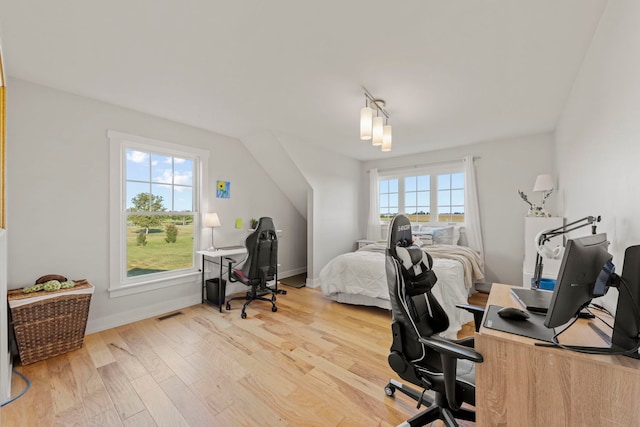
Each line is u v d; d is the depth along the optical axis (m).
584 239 0.92
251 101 2.66
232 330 2.66
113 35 1.69
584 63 1.91
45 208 2.34
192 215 3.43
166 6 1.44
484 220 4.13
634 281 0.86
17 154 2.21
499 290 1.57
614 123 1.34
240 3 1.42
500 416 0.98
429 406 1.48
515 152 3.87
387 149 2.66
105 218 2.67
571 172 2.44
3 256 1.62
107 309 2.69
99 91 2.45
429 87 2.35
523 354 0.93
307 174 4.16
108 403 1.63
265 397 1.69
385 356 2.18
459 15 1.50
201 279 3.46
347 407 1.61
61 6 1.44
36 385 1.78
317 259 4.38
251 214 4.12
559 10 1.46
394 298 1.35
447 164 4.47
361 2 1.41
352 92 2.45
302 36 1.69
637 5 1.07
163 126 3.10
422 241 4.13
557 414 0.88
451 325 2.55
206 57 1.93
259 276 3.22
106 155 2.68
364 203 5.49
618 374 0.79
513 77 2.17
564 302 0.86
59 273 2.40
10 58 1.93
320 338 2.49
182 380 1.85
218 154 3.67
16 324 1.96
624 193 1.22
